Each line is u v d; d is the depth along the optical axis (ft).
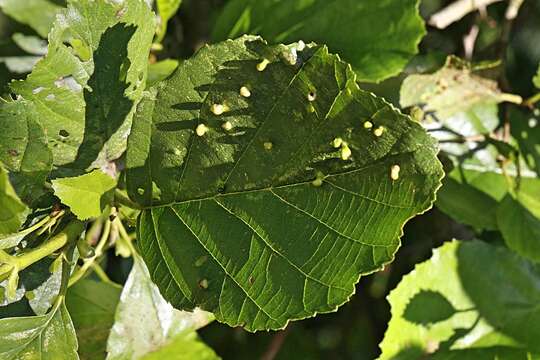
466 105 1.70
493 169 1.72
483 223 1.69
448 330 1.63
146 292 1.50
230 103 1.37
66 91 1.40
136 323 1.50
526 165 1.73
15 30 1.69
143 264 1.50
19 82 1.39
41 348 1.34
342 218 1.36
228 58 1.36
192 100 1.38
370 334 1.93
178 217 1.40
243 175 1.38
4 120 1.35
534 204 1.71
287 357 1.84
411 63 1.66
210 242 1.39
